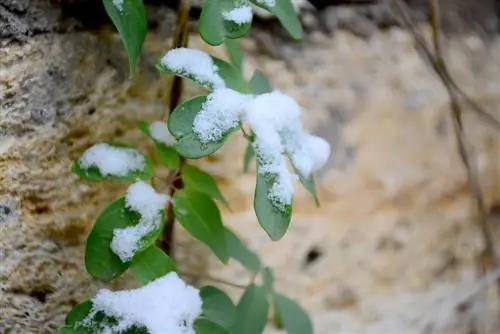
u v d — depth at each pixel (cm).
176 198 54
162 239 57
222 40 51
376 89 69
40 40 56
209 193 55
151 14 60
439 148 71
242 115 52
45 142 57
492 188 73
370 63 68
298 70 66
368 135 69
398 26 69
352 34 68
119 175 54
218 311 55
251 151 59
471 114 72
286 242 66
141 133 60
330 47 67
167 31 60
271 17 65
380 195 69
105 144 54
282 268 67
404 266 70
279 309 59
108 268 52
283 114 52
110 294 52
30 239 57
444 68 68
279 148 51
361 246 69
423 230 71
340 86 68
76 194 58
